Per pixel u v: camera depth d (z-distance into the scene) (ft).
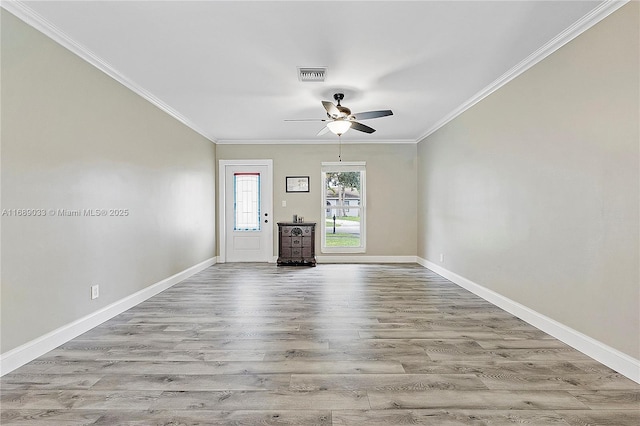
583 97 8.36
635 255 7.04
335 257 22.41
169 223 15.40
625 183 7.25
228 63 10.61
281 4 7.59
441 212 17.97
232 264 21.63
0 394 6.49
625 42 7.23
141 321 10.70
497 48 9.65
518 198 11.09
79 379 7.06
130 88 12.19
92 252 10.19
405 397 6.43
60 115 8.95
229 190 22.49
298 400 6.32
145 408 6.06
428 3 7.57
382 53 9.95
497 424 5.64
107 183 10.92
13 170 7.61
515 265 11.26
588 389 6.70
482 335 9.50
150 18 8.13
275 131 19.89
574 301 8.68
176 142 16.17
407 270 19.49
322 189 22.43
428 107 15.20
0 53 7.32
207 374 7.29
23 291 7.82
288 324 10.41
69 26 8.48
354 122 13.67
